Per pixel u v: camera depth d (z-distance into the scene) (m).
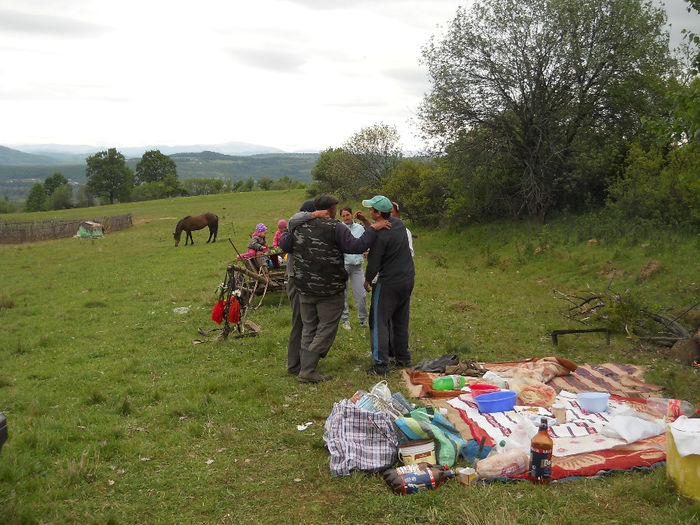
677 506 3.83
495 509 3.90
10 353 9.05
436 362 7.28
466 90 20.53
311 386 6.82
